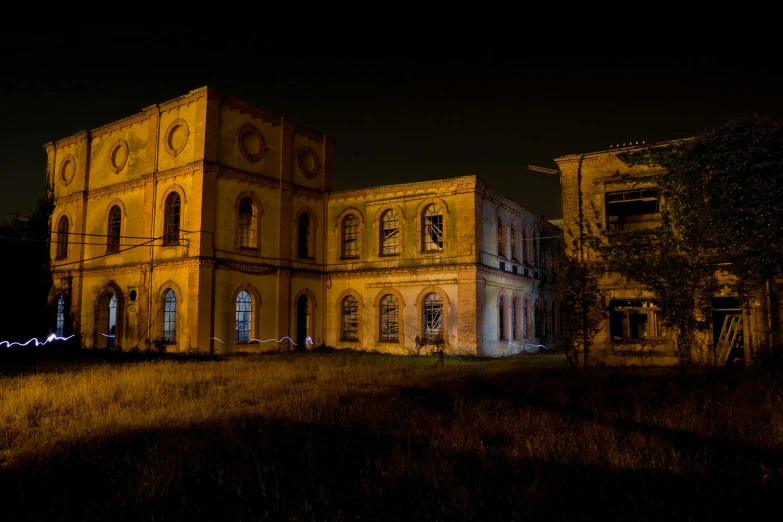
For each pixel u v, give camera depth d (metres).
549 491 6.20
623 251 20.77
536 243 36.81
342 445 8.42
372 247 30.20
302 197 30.69
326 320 31.02
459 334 26.91
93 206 30.55
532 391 13.93
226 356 24.94
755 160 18.61
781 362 17.44
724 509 5.75
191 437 8.77
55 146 33.38
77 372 17.92
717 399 11.51
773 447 7.96
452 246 27.73
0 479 6.98
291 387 14.70
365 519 5.61
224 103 26.47
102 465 7.36
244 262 26.75
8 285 28.59
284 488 6.56
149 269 26.42
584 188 21.78
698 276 19.36
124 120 29.28
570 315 21.41
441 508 5.79
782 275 18.20
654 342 20.20
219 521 5.72
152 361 22.02
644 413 10.39
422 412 10.98
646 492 6.08
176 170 26.05
